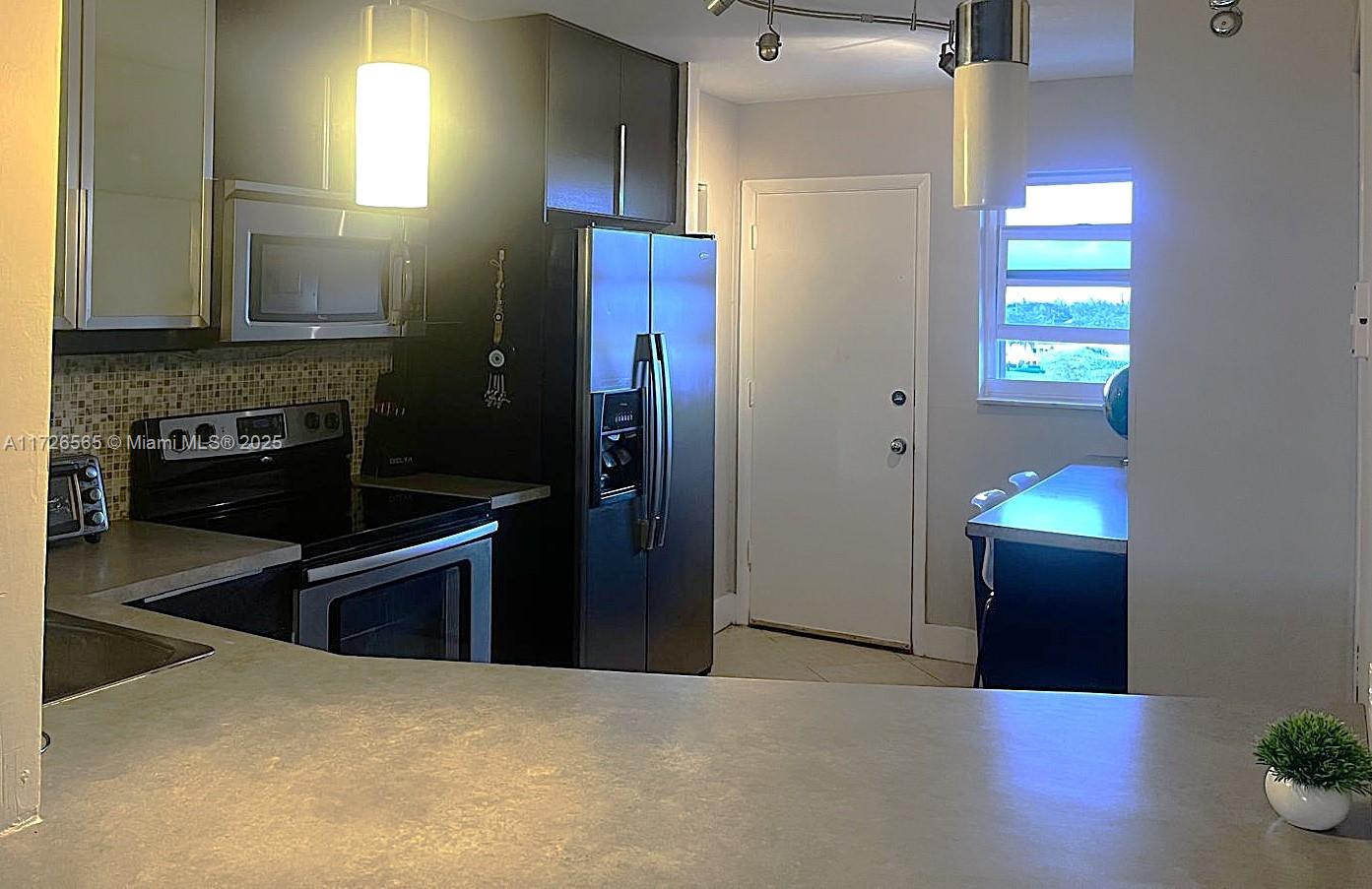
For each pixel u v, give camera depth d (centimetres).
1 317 67
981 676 334
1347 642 248
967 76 94
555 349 376
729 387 529
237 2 291
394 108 126
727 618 533
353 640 301
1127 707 146
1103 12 355
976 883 98
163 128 272
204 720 139
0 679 70
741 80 467
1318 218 245
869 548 510
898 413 500
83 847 104
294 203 305
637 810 113
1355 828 110
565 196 384
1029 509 336
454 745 130
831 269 509
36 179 68
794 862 102
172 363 324
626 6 356
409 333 348
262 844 105
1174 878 99
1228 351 254
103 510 284
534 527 379
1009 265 486
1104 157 459
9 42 66
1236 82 249
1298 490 250
